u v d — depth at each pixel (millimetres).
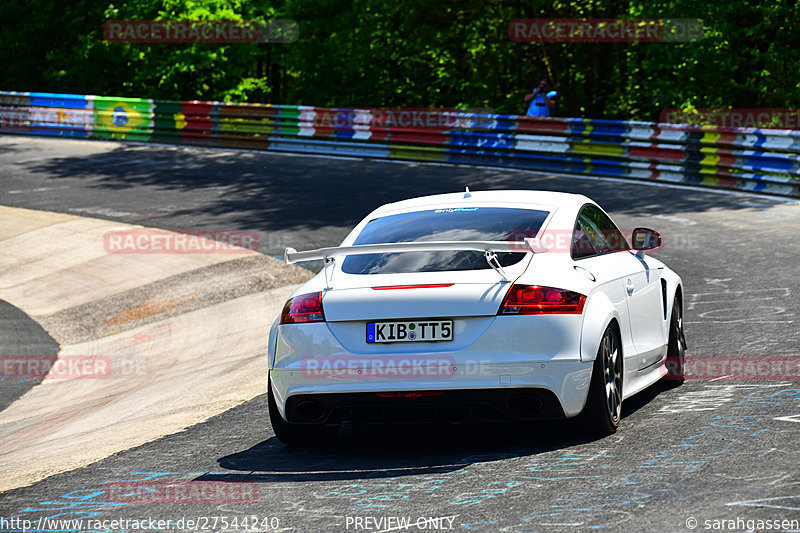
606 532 11391
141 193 66000
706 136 58438
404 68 111125
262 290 41750
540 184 61188
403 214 18953
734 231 41750
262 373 26016
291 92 123125
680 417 17031
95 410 26234
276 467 16047
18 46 135250
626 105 102125
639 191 56719
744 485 12781
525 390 15531
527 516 12219
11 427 26031
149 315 41594
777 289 29547
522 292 15789
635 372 18203
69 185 70500
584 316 16000
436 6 105375
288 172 70938
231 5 125500
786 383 18719
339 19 120125
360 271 16828
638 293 18656
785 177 53688
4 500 15258
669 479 13336
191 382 27453
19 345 39281
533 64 105750
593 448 15461
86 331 41188
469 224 17766
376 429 18469
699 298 29375
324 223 52031
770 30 87688
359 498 13688
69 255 52875
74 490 15523
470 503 13008
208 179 69812
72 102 95312
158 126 90438
